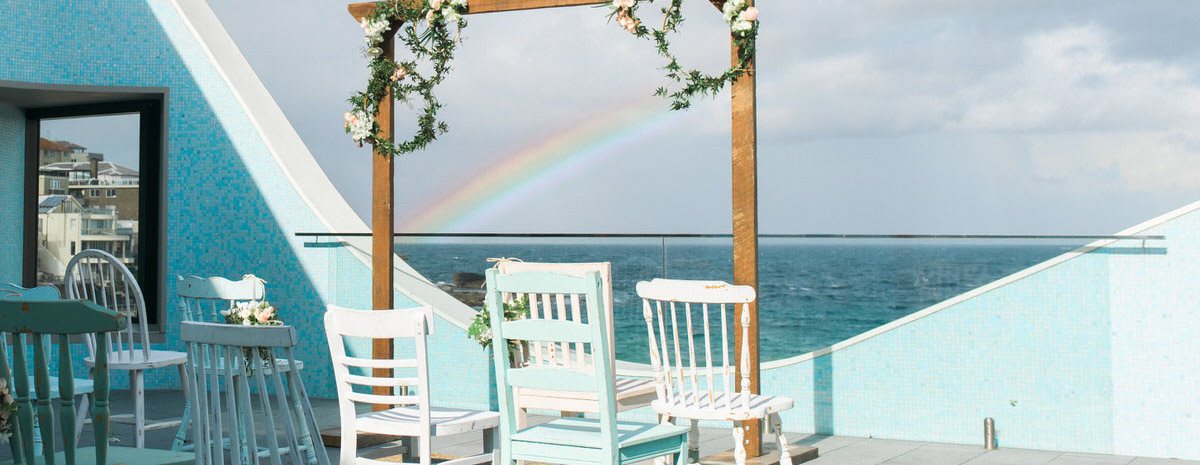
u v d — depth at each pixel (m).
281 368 4.89
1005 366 5.27
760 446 4.79
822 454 5.05
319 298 7.05
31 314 1.93
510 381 3.32
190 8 7.63
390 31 5.57
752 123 4.75
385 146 5.48
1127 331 5.04
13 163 7.65
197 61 7.42
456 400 6.47
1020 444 5.23
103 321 1.87
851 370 5.61
